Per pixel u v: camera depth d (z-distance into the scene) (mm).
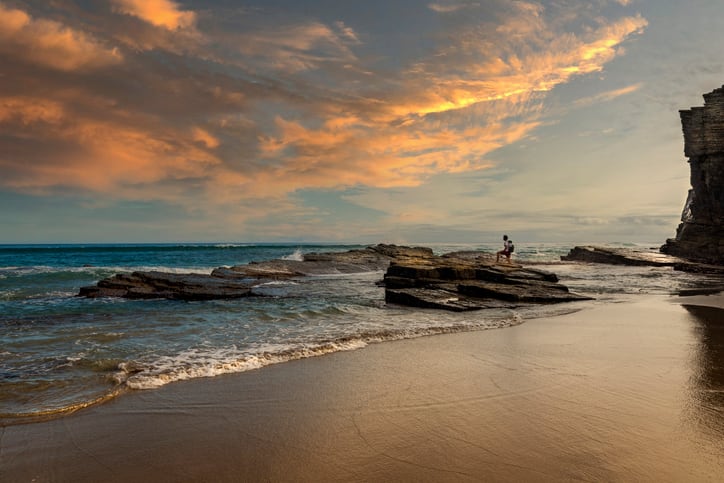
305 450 4637
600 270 40594
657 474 4023
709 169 44219
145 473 4180
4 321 13922
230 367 8031
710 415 5535
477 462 4301
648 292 22906
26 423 5449
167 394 6539
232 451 4633
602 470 4109
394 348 9781
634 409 5746
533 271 24141
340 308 16938
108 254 67125
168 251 77188
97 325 13039
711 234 45094
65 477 4117
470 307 16469
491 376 7410
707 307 16828
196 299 20609
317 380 7238
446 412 5707
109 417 5637
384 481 3963
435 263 25578
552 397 6266
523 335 11297
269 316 14820
